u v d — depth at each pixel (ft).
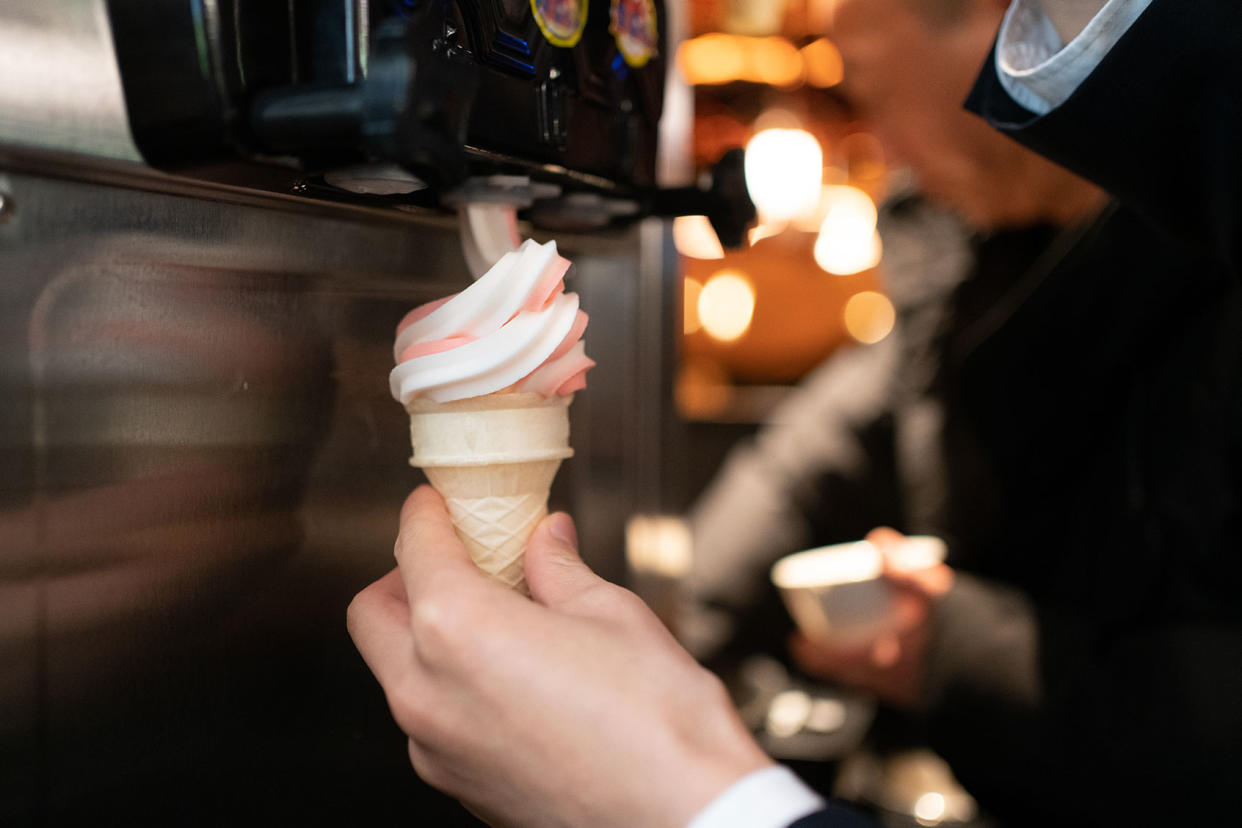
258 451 1.86
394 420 2.22
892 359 5.30
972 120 3.66
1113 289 3.38
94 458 1.54
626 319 3.20
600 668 1.32
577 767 1.29
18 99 1.32
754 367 10.25
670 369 3.39
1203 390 2.95
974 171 3.92
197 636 1.74
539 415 1.80
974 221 4.32
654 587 3.37
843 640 3.87
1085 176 2.03
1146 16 1.69
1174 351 3.16
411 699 1.44
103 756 1.58
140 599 1.63
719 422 8.57
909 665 3.94
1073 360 3.58
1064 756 3.08
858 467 5.34
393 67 1.18
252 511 1.85
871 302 9.97
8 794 1.45
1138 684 2.94
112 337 1.56
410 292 2.25
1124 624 3.19
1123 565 3.24
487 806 1.48
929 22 3.44
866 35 3.62
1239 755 2.68
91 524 1.55
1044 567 3.83
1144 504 3.16
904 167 4.26
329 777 2.05
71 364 1.50
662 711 1.29
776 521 5.29
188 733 1.73
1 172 1.37
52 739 1.51
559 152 1.87
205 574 1.75
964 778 3.50
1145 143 1.85
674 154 3.62
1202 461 2.92
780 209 8.07
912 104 3.72
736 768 1.26
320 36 1.38
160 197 1.59
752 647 5.20
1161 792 2.81
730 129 8.59
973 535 4.42
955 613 3.58
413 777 2.30
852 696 4.57
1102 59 1.78
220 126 1.34
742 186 2.36
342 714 2.09
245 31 1.34
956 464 4.45
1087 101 1.82
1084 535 3.54
